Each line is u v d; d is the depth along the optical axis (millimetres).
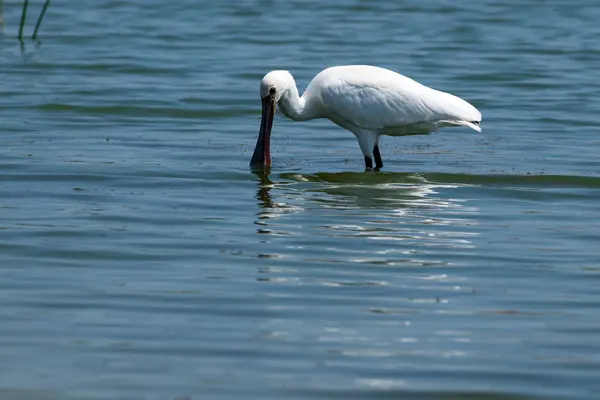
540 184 17062
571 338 10445
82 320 10797
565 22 33969
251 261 12781
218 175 17344
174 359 9867
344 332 10555
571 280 12219
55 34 31281
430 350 10125
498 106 23594
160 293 11617
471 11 35688
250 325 10719
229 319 10867
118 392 9188
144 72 26547
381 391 9273
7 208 15125
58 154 18594
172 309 11133
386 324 10781
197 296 11523
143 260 12820
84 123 21438
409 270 12500
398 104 17578
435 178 17406
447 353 10062
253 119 22281
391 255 13086
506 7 36469
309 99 17938
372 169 17984
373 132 17812
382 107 17562
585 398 9148
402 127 17781
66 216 14734
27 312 11008
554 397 9172
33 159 18141
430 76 26391
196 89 24672
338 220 14656
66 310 11070
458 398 9164
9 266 12555
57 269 12453
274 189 16484
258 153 17781
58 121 21516
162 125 21500
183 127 21359
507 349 10164
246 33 31734
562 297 11633
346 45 30078
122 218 14664
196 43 30234
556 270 12570
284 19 34125
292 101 17766
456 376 9570
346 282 12039
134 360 9844
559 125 21766
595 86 25625
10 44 29719
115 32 31656
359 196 16109
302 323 10766
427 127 17828
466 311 11172
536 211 15383
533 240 13836
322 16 34688
